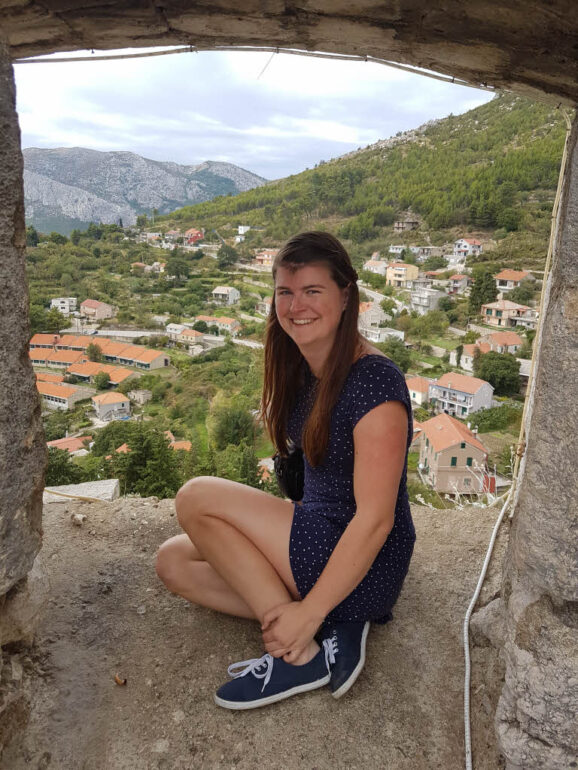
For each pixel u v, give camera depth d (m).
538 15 1.21
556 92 1.41
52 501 2.55
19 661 1.52
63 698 1.48
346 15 1.32
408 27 1.35
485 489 3.91
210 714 1.43
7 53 1.03
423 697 1.49
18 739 1.35
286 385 1.61
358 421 1.32
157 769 1.30
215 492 1.44
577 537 1.09
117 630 1.73
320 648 1.49
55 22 1.34
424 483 14.59
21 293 1.10
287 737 1.37
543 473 1.14
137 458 11.92
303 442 1.46
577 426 1.08
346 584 1.32
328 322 1.37
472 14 1.26
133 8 1.30
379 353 1.40
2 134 1.01
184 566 1.66
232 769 1.30
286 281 1.36
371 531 1.29
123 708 1.46
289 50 1.52
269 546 1.44
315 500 1.52
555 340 1.12
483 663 1.58
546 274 1.85
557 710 1.15
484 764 1.31
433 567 2.06
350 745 1.35
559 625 1.15
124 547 2.19
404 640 1.69
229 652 1.63
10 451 1.11
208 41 1.48
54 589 1.91
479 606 1.82
